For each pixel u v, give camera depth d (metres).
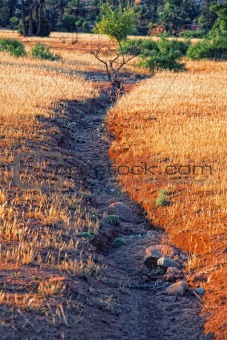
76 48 70.31
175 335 9.70
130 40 67.81
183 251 12.87
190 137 21.12
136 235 14.12
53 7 134.75
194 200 15.02
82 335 8.52
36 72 39.53
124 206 15.43
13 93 28.17
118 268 12.09
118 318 9.66
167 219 14.38
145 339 9.35
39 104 26.92
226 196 14.80
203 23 121.44
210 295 10.60
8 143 19.25
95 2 135.00
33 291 9.34
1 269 9.97
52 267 10.51
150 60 50.34
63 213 13.55
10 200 14.04
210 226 13.16
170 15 124.81
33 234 12.03
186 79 40.06
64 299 9.32
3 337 8.05
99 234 13.24
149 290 11.30
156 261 12.23
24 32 92.19
